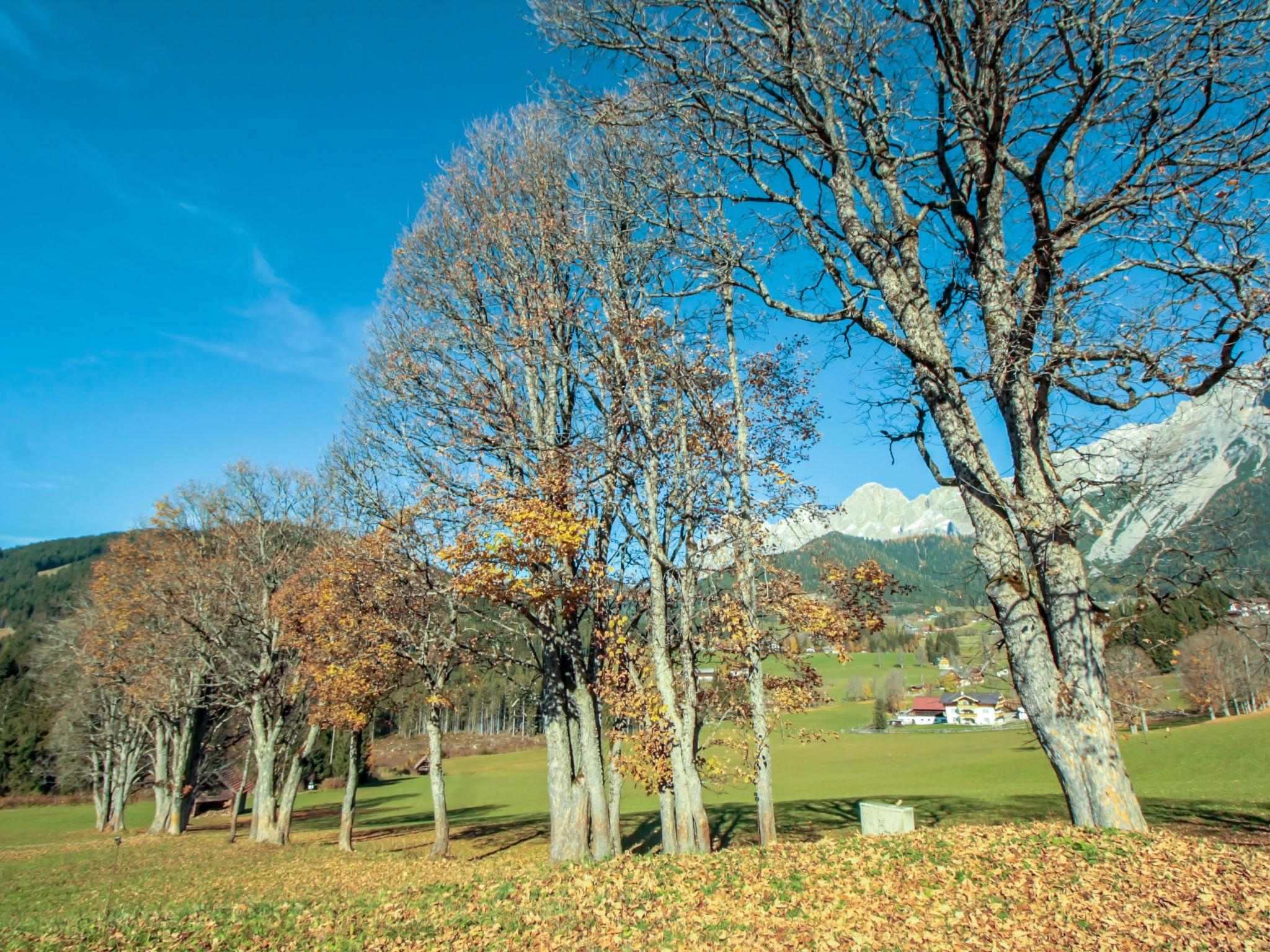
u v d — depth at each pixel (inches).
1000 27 339.3
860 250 440.5
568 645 624.1
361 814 1688.0
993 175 386.0
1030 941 270.5
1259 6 306.2
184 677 1321.4
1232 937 257.8
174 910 438.0
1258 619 317.1
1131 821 348.8
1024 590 367.6
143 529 1299.2
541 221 623.2
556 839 616.1
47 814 1998.0
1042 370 337.7
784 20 423.5
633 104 470.0
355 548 781.9
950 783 1398.9
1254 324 283.0
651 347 534.6
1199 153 341.4
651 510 524.7
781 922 311.3
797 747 2645.2
